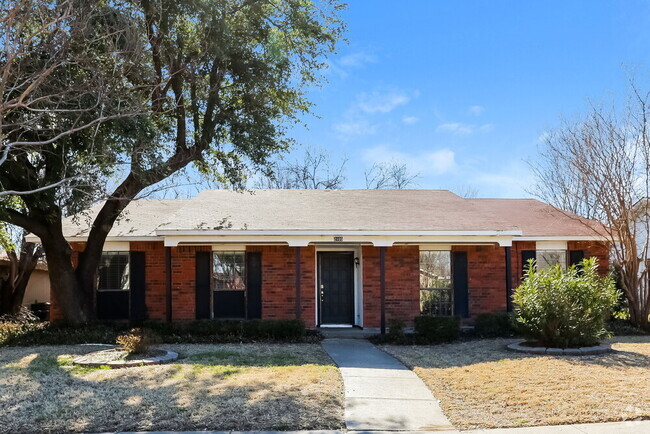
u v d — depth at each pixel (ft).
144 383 28.53
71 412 23.66
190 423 22.25
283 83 49.57
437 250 54.75
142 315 53.88
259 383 28.22
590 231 55.57
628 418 22.70
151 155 43.29
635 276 51.44
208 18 43.78
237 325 45.93
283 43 49.96
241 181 51.93
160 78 45.91
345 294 55.42
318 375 30.25
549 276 39.45
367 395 27.04
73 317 48.49
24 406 24.64
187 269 53.57
